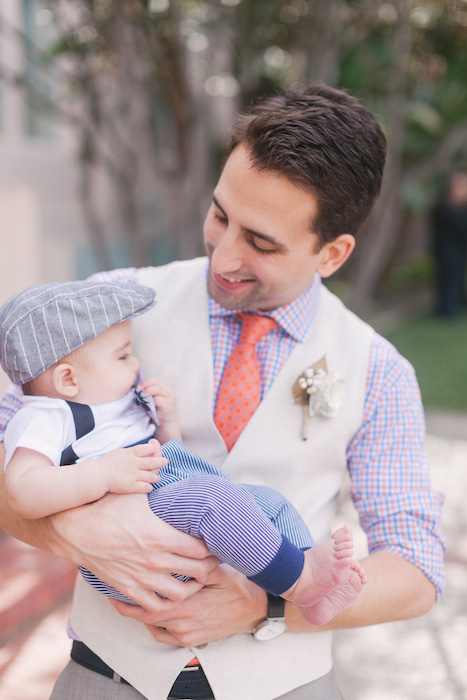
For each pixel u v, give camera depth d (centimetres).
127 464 126
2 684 269
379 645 308
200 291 151
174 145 636
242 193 125
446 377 690
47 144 618
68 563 339
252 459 140
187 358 146
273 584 122
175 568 122
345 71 616
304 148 122
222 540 121
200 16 562
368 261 677
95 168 626
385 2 562
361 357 145
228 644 133
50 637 302
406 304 1051
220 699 131
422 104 693
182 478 133
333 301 153
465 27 600
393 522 139
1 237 423
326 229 131
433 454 513
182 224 616
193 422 144
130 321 146
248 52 591
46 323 128
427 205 926
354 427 143
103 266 637
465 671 290
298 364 144
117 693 134
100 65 566
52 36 595
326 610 125
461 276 951
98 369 135
